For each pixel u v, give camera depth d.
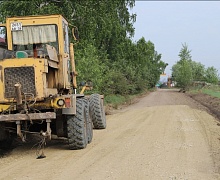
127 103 28.08
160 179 6.32
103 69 25.06
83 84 13.92
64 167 7.39
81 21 27.41
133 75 38.72
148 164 7.37
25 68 8.08
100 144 9.84
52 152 9.04
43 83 8.08
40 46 9.61
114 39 37.00
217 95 28.44
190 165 7.24
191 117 15.47
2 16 25.88
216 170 6.86
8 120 8.16
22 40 9.66
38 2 25.80
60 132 9.28
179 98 32.88
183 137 10.40
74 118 9.01
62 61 9.42
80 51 22.45
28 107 8.22
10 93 8.12
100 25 30.45
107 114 18.73
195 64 53.44
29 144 10.46
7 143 9.87
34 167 7.52
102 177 6.53
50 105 8.45
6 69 8.10
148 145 9.38
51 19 9.61
